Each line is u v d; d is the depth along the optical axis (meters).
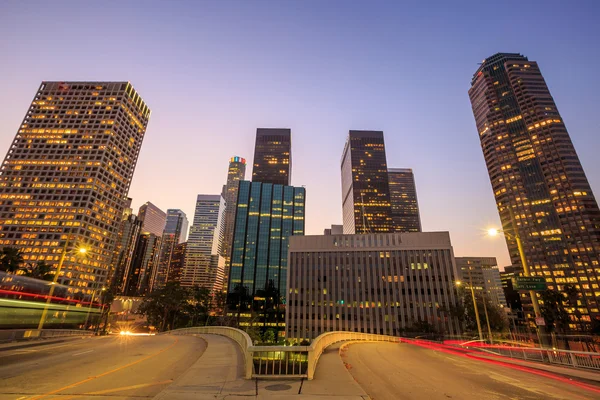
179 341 24.36
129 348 19.23
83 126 172.00
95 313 101.69
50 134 169.12
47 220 148.88
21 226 147.12
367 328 96.00
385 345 29.23
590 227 143.12
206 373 10.78
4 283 47.06
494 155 181.12
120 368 12.22
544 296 100.75
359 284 101.81
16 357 15.04
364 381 11.62
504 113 184.25
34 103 176.88
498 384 11.61
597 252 138.50
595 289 134.25
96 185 159.12
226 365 12.29
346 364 15.30
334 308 100.31
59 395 8.27
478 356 21.67
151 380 10.12
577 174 154.00
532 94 178.12
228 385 9.23
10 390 8.73
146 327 156.50
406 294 97.69
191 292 123.25
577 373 14.00
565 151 159.75
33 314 50.97
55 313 84.69
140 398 8.03
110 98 181.62
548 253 149.12
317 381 10.11
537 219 156.50
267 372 10.62
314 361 12.09
